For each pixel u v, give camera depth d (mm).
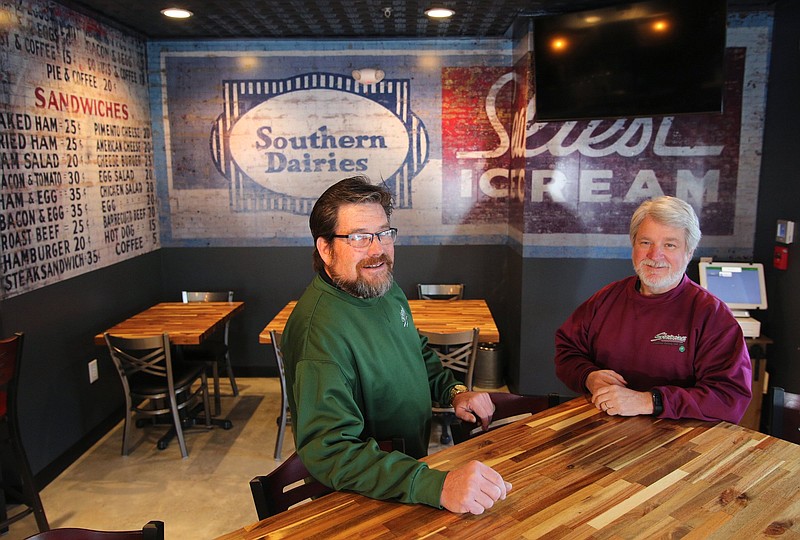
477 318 3775
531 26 3945
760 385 3541
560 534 1082
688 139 3936
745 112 3879
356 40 4629
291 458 1430
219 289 4938
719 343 1652
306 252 4891
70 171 3559
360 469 1209
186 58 4668
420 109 4715
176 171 4805
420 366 1593
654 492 1224
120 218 4199
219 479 3311
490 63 4637
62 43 3475
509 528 1104
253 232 4883
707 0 3330
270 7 3730
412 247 4887
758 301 3598
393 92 4699
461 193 4812
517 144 4402
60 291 3438
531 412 1854
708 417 1558
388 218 1448
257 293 4945
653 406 1586
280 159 4797
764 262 3842
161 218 4859
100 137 3922
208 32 4445
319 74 4688
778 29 3699
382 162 4793
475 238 4863
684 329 1711
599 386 1683
